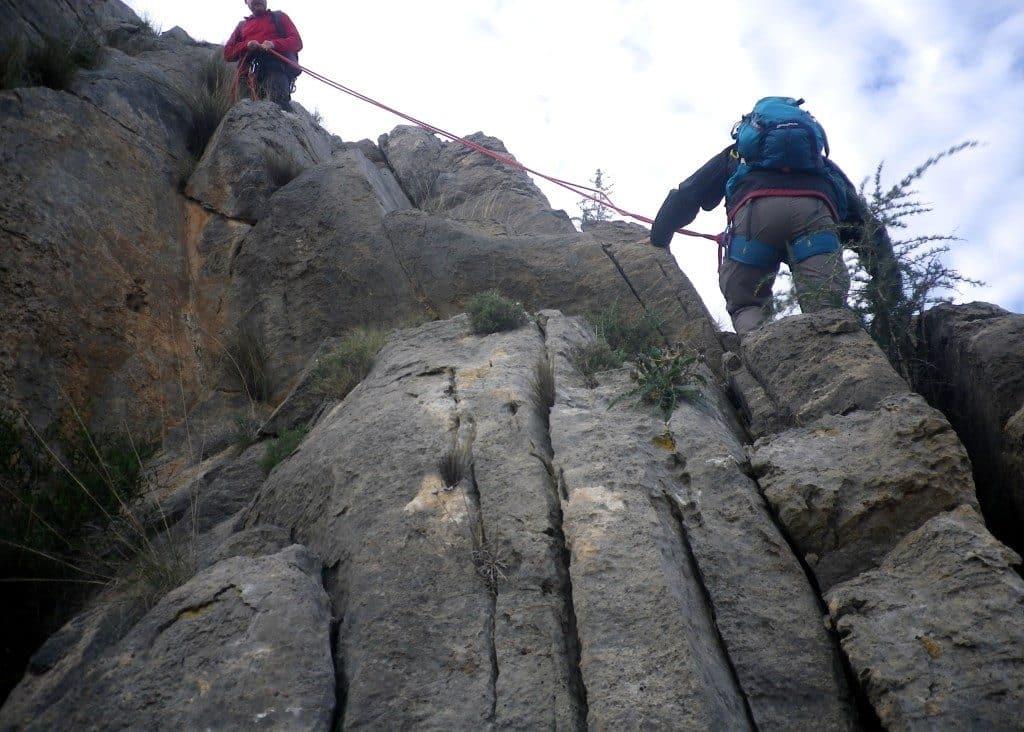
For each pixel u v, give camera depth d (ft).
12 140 20.66
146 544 13.50
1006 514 12.25
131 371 19.92
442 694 9.82
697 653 9.73
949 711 8.87
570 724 9.41
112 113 24.36
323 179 23.71
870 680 9.46
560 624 10.51
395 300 21.50
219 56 31.71
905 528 11.21
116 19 33.86
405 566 11.40
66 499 14.35
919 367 15.17
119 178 22.76
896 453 11.81
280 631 10.34
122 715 9.71
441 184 32.22
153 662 10.23
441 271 21.59
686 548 11.55
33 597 13.10
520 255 21.42
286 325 21.59
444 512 12.09
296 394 18.71
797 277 16.38
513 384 14.84
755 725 9.62
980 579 9.87
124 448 17.58
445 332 18.15
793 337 14.85
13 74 22.66
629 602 10.32
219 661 10.07
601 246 21.22
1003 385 12.58
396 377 16.30
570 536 11.43
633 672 9.57
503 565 11.27
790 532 11.68
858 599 10.31
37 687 10.40
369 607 10.92
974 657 9.20
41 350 18.52
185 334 21.68
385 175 28.91
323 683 9.89
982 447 13.03
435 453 13.32
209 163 24.86
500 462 12.94
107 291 20.56
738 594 10.86
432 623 10.62
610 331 18.94
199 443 19.10
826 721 9.52
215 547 13.43
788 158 17.97
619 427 13.61
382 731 9.53
